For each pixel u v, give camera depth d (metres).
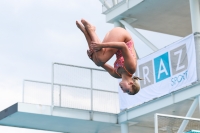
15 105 55.66
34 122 60.03
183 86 49.84
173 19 59.50
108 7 59.69
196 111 57.72
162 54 52.66
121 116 58.16
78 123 59.66
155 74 53.34
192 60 49.22
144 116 55.72
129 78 18.11
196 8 51.44
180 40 50.78
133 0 55.78
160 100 52.75
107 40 17.91
